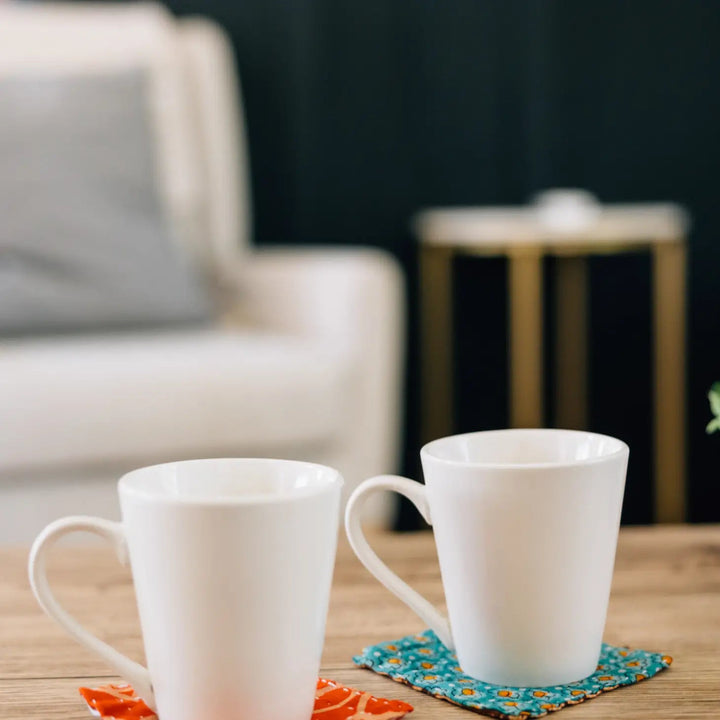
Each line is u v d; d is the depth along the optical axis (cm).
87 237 247
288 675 86
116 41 289
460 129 359
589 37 359
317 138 353
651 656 96
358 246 358
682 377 325
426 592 107
